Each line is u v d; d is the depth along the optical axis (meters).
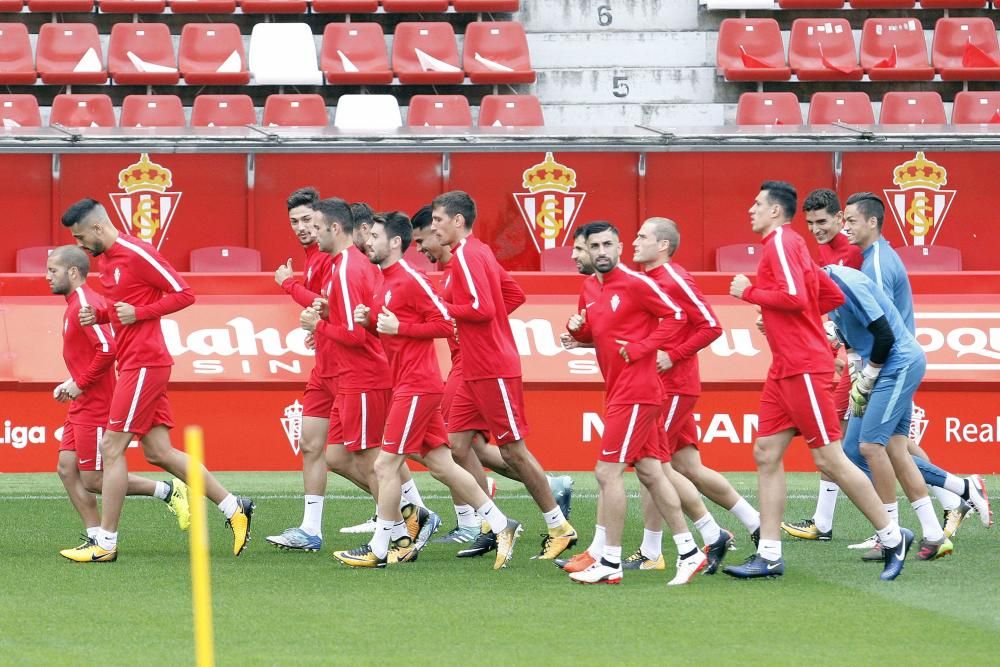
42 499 35.19
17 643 19.38
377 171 49.06
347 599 22.94
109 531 26.70
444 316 25.20
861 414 27.02
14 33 57.25
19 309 39.50
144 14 59.53
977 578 25.05
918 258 48.41
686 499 25.30
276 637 19.83
